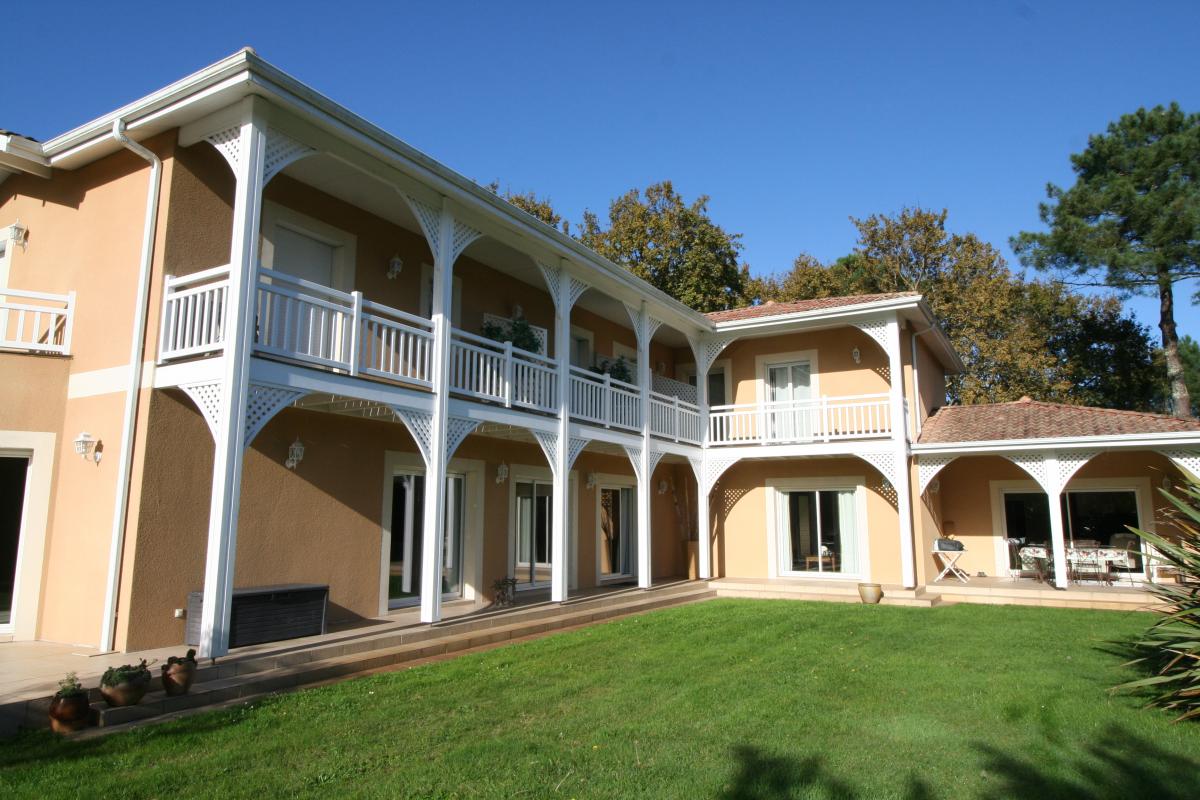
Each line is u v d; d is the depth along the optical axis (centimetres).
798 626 1137
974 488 1761
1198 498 745
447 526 1270
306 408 996
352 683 736
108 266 890
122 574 788
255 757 517
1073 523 1648
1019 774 504
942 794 471
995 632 1089
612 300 1543
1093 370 3025
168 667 636
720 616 1246
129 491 803
